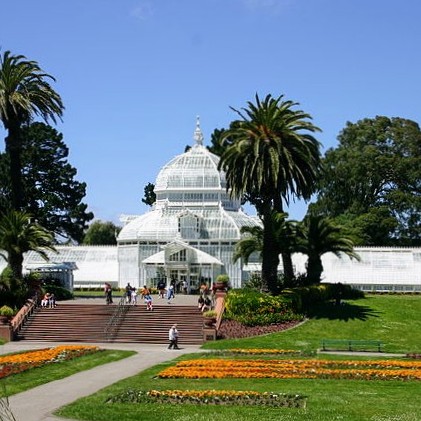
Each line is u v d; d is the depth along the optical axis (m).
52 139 123.50
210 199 105.62
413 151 131.38
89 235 161.00
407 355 52.28
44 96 79.12
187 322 66.19
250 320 65.88
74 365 45.56
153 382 37.53
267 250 69.94
